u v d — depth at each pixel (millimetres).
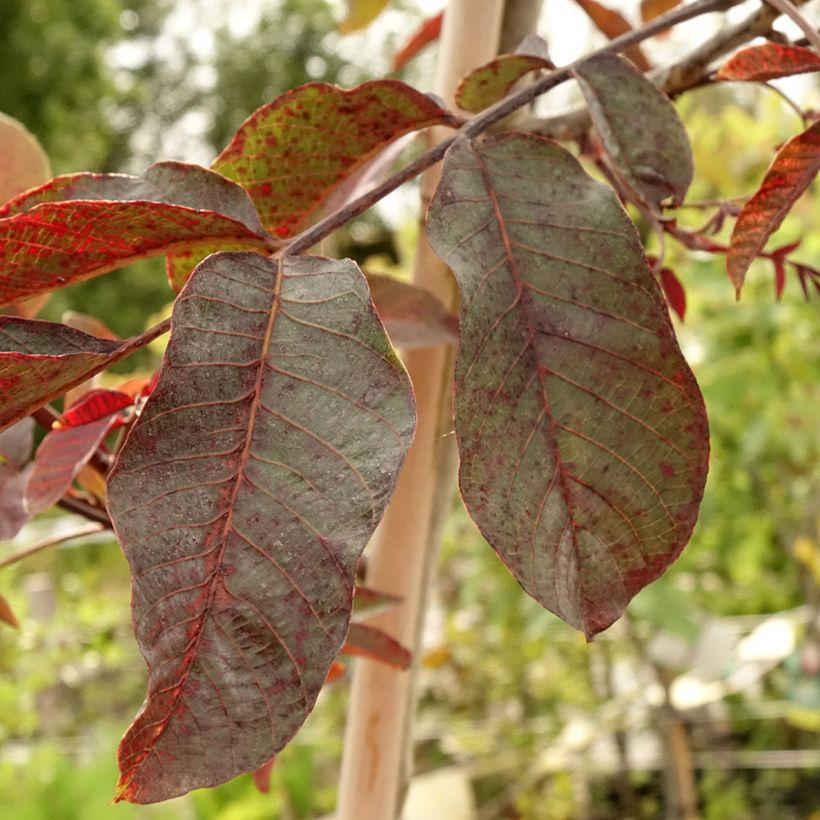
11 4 7520
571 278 291
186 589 253
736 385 1740
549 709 2488
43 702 2160
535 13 506
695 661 1710
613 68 344
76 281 305
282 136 366
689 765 1886
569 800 2389
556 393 283
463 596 2104
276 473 258
